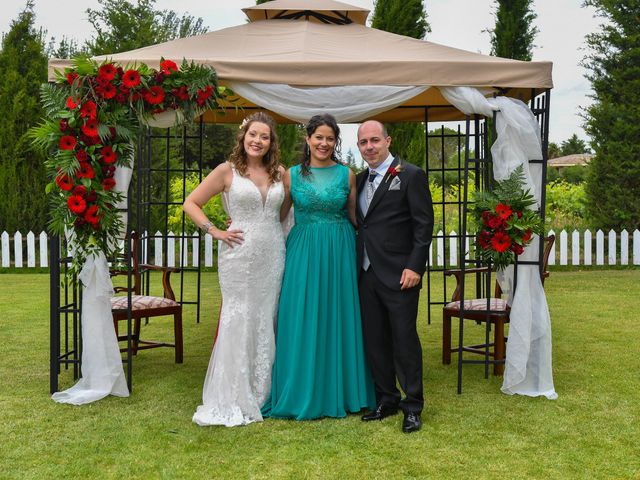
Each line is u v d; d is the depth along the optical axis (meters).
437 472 3.10
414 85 4.49
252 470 3.13
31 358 5.39
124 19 15.73
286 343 4.00
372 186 3.88
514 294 4.48
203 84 4.25
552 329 6.54
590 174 12.93
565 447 3.42
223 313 3.97
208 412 3.86
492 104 4.46
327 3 5.69
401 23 11.43
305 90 4.49
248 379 3.93
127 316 4.72
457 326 6.97
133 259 5.78
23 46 12.62
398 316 3.77
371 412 3.98
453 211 13.66
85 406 4.16
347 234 4.03
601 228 12.84
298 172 4.04
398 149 11.24
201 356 5.63
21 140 12.00
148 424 3.80
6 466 3.17
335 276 3.95
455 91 4.54
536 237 4.48
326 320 3.95
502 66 4.50
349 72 4.49
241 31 5.28
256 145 3.96
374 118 7.42
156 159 12.06
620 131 12.47
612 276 10.70
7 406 4.14
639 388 4.51
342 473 3.09
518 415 3.96
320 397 3.93
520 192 4.39
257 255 3.97
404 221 3.83
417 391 3.76
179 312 5.34
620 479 3.01
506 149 4.50
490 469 3.13
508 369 4.41
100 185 4.14
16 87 12.17
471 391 4.52
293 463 3.21
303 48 4.77
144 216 11.30
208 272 11.70
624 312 7.45
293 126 11.46
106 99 4.14
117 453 3.35
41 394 4.40
